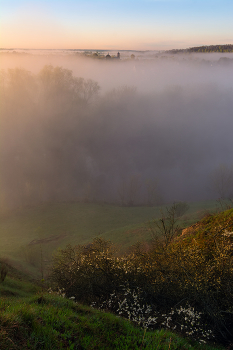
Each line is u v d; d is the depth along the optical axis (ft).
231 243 26.86
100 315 18.52
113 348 13.94
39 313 15.51
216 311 21.15
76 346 13.03
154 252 29.71
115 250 35.60
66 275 32.86
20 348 11.18
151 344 14.96
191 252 26.40
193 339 19.76
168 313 22.66
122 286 26.73
